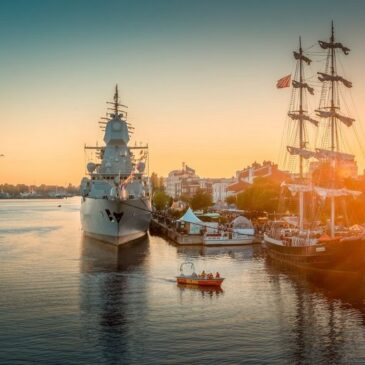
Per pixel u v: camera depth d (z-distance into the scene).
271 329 42.75
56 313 46.97
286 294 55.03
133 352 37.03
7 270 68.94
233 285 59.59
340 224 99.00
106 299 52.34
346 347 38.72
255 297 53.69
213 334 41.22
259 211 135.12
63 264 73.94
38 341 39.22
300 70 93.75
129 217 92.44
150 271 68.06
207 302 51.28
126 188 102.62
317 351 37.81
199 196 167.50
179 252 87.56
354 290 57.06
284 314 47.19
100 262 75.75
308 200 98.50
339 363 35.69
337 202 103.81
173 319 45.31
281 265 73.75
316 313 47.59
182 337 40.41
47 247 94.88
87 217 102.12
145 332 41.56
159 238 113.56
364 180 117.44
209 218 136.62
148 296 53.78
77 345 38.41
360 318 46.09
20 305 49.75
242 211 151.12
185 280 59.75
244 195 137.88
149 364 34.75
